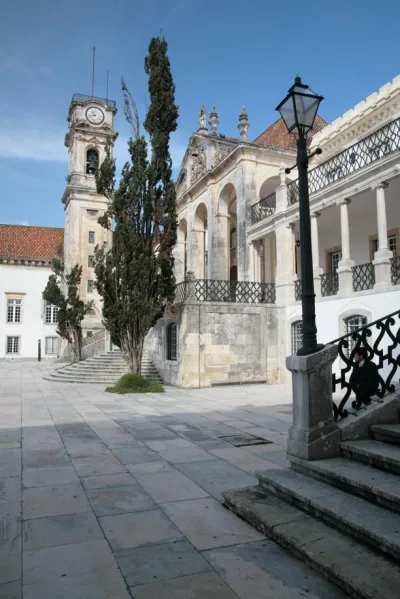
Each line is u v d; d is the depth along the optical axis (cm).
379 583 294
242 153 2250
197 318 1741
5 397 1441
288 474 493
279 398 1391
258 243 2206
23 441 793
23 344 4666
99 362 2180
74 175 4256
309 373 504
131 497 503
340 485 441
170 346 1914
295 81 555
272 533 390
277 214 1933
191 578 328
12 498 500
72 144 4334
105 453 704
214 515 450
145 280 1638
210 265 2528
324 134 2159
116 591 312
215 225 2517
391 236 1848
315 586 316
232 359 1784
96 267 1695
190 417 1041
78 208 4222
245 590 311
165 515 450
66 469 615
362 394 550
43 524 428
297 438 508
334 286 1664
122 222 1652
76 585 320
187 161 2927
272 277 2455
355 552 340
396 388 577
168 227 1686
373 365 561
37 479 570
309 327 527
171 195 1708
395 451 463
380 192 1445
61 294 3212
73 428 912
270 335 1864
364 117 1880
